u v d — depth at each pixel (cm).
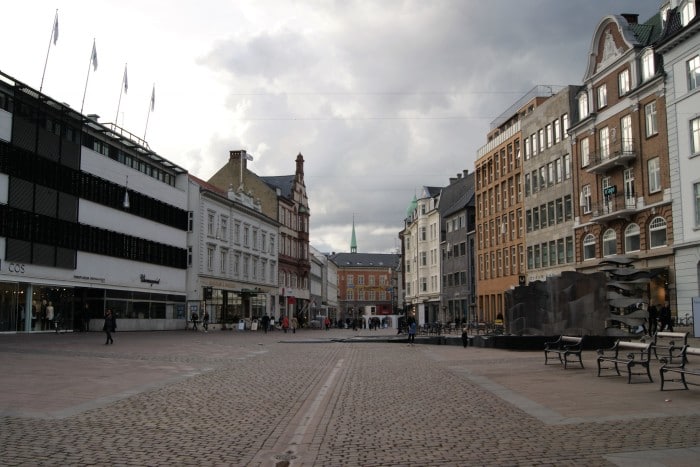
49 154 4156
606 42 4828
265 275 7944
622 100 4581
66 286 4331
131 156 5256
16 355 2223
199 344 3350
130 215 5153
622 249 4609
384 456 786
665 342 2764
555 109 5791
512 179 6862
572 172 5419
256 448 834
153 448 827
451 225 8925
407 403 1242
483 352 2900
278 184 9262
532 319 3188
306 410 1151
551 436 884
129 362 2098
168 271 5766
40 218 4072
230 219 6875
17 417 1024
